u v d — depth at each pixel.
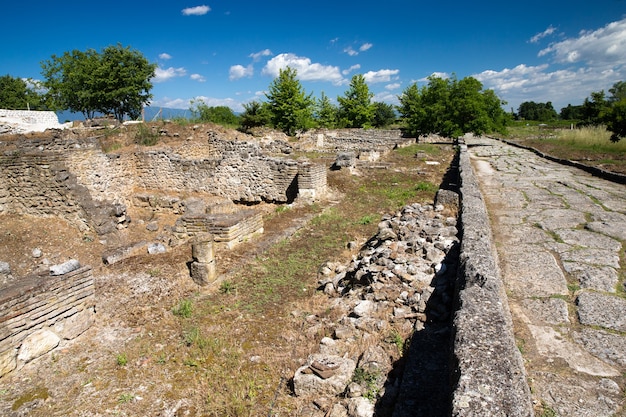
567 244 6.25
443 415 2.79
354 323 4.46
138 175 14.91
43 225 9.92
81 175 11.95
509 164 17.38
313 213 10.67
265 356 4.30
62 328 4.75
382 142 26.30
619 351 3.50
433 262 5.56
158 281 6.46
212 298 5.86
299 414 3.35
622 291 4.60
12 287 4.44
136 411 3.59
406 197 12.12
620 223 7.30
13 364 4.25
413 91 43.91
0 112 23.11
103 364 4.36
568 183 11.84
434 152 22.89
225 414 3.48
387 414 3.04
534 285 4.84
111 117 23.20
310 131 33.66
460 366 2.66
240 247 7.96
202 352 4.42
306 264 7.18
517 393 2.38
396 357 3.69
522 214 8.28
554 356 3.47
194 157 17.75
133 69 39.50
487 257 4.46
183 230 8.28
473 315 3.25
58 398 3.86
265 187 13.34
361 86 43.59
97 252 8.84
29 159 9.88
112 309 5.59
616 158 17.77
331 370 3.54
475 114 28.52
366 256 6.54
